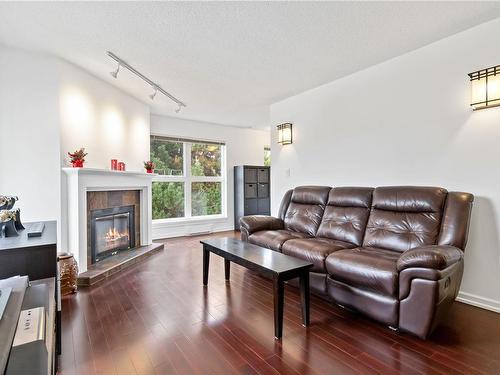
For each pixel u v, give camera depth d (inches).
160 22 89.4
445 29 95.0
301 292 80.7
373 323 81.7
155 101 173.9
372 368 60.9
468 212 86.9
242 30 94.4
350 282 84.7
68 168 115.0
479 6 82.4
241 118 218.1
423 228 93.8
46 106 114.8
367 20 89.2
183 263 143.6
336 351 67.5
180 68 125.6
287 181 169.8
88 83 132.4
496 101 87.7
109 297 100.3
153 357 65.2
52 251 59.0
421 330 69.1
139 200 168.9
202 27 92.4
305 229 132.6
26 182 111.8
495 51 89.1
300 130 160.7
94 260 133.3
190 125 222.5
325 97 146.0
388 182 119.1
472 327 78.3
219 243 110.0
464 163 96.8
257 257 89.1
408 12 85.1
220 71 129.1
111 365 62.2
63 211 118.1
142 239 169.2
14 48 108.7
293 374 59.2
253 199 241.6
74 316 85.5
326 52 110.9
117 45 105.0
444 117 101.5
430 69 105.0
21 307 41.0
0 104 107.9
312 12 84.5
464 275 96.3
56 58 116.0
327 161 145.7
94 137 136.3
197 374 59.3
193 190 229.8
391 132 117.7
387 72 118.7
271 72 130.5
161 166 212.5
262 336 74.5
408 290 71.4
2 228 65.5
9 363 27.9
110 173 139.5
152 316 85.7
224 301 97.0
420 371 59.7
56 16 86.1
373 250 99.4
